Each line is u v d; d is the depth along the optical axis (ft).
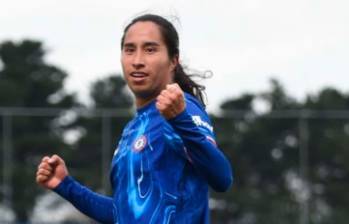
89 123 270.87
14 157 282.97
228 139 254.27
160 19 33.40
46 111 248.52
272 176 259.39
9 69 321.93
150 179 32.12
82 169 268.82
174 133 32.09
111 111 240.32
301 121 234.38
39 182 36.73
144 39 32.91
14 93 314.14
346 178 260.62
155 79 32.89
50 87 318.24
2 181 244.63
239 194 250.57
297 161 258.37
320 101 296.71
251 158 258.16
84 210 36.65
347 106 296.51
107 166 215.92
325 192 260.21
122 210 32.60
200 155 31.37
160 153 32.19
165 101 30.83
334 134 258.98
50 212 274.77
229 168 32.09
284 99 302.86
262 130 255.91
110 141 235.20
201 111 32.76
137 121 33.40
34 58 324.80
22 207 266.57
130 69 32.91
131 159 32.65
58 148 278.67
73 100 321.93
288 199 251.60
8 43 324.80
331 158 260.42
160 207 31.83
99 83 327.67
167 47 33.24
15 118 282.36
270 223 248.11
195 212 32.42
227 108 310.45
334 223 241.35
